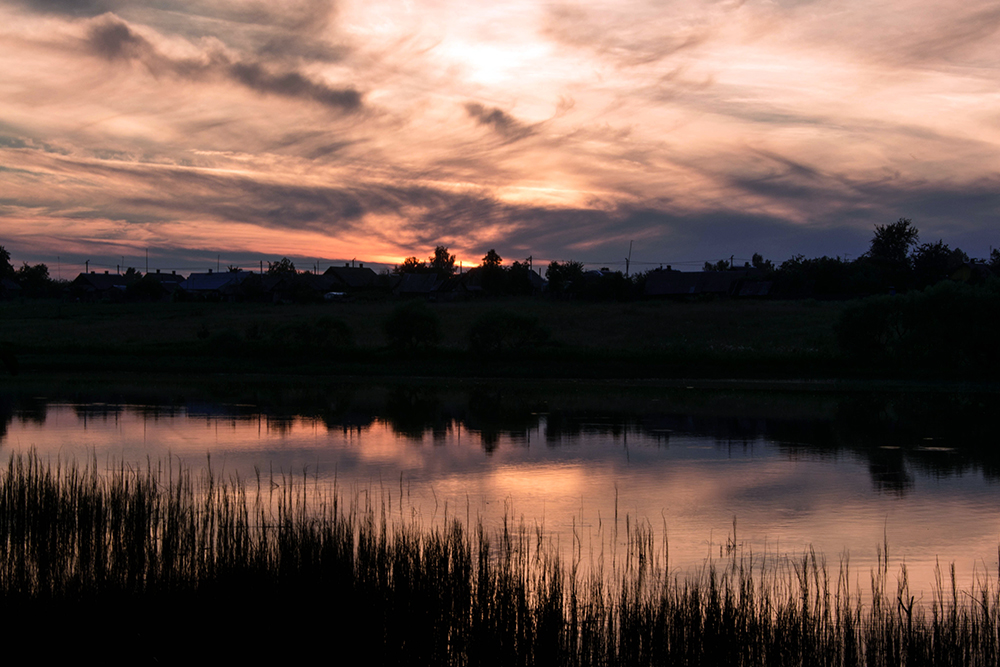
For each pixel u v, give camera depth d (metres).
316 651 10.59
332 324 55.22
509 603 10.53
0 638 11.05
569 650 10.26
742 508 19.41
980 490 21.45
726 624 10.07
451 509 18.75
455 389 44.38
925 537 17.16
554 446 27.38
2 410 34.50
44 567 12.38
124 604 11.63
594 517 18.30
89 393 40.97
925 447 27.91
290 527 12.19
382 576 11.26
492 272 114.88
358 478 21.98
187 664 10.60
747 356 50.03
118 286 134.12
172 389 43.09
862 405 38.78
